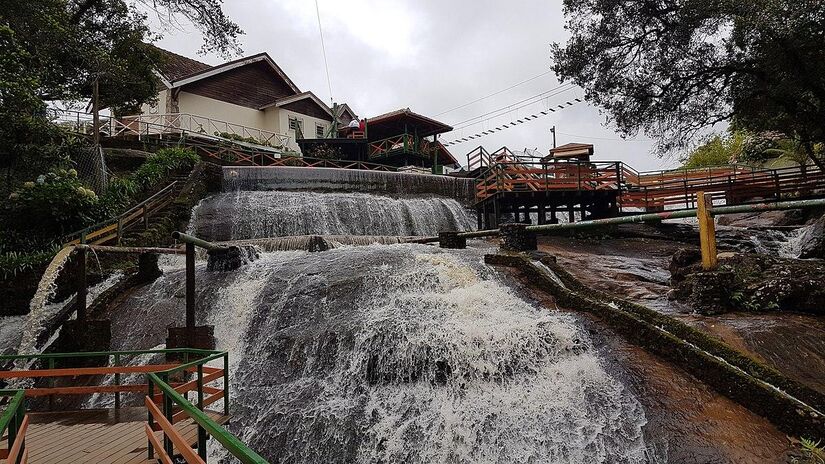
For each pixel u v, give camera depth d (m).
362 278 10.36
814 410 5.64
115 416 7.21
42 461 5.47
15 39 14.70
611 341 7.80
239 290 10.99
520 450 6.41
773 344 7.34
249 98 34.34
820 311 8.31
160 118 29.12
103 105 23.86
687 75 14.95
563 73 17.38
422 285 10.05
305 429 7.36
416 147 31.97
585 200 19.50
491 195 18.91
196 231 17.22
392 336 8.22
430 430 6.94
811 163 21.56
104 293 11.68
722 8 12.44
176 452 5.70
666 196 19.28
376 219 20.41
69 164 16.86
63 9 17.64
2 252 12.92
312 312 9.66
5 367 9.95
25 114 15.16
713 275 8.78
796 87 12.28
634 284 10.86
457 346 7.89
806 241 14.48
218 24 20.84
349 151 33.03
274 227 18.44
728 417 6.01
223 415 6.94
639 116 16.52
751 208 8.66
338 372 8.19
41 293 10.53
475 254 12.16
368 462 6.83
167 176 19.41
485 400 7.21
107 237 13.79
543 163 18.53
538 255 11.66
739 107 14.80
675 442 5.82
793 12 10.90
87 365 9.62
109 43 21.52
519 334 8.02
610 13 15.59
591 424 6.38
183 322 10.50
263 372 8.70
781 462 5.32
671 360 7.08
